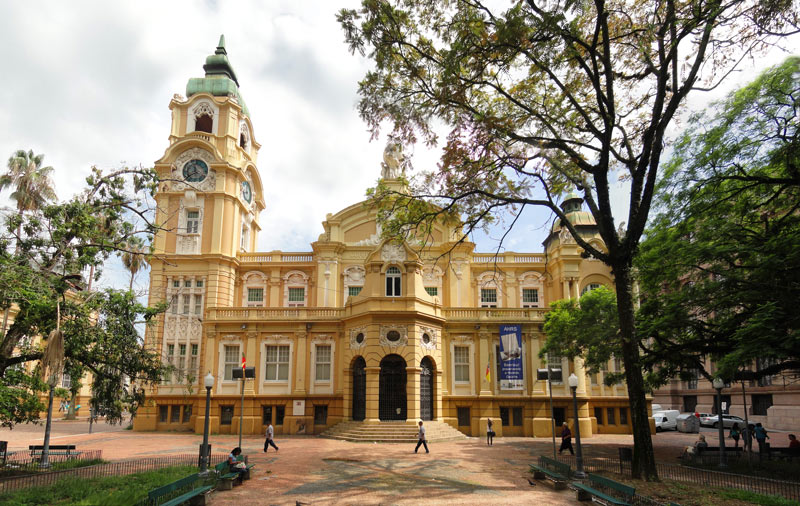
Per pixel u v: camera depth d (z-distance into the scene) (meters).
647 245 21.97
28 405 18.06
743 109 18.88
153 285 39.25
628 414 36.81
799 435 35.59
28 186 31.84
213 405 35.84
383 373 32.53
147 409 37.16
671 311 19.47
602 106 18.02
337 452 25.44
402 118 19.36
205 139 41.94
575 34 17.09
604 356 26.00
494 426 34.41
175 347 38.25
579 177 21.75
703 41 16.61
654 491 15.74
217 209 40.62
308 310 37.25
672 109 17.61
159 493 12.94
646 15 18.59
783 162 18.30
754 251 17.36
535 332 35.97
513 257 42.91
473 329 36.03
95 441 30.72
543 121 18.89
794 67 17.83
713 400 47.84
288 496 15.55
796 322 15.70
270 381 36.25
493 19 16.88
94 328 19.14
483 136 19.30
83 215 19.56
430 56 18.55
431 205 21.80
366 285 34.41
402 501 14.85
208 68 45.56
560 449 25.03
